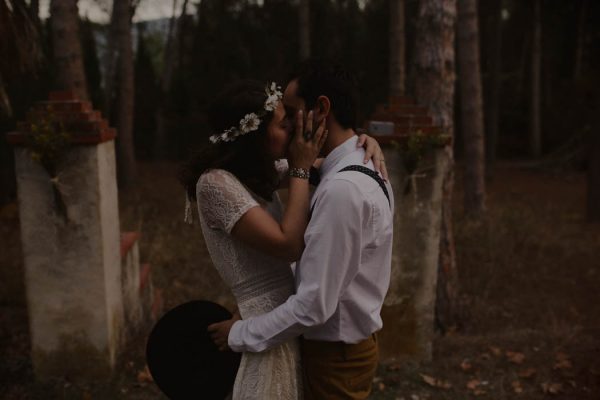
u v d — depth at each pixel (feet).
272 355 5.75
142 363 11.55
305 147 5.57
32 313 10.71
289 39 48.70
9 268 18.03
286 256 5.47
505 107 56.29
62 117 10.00
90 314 10.71
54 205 10.32
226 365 6.21
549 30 55.06
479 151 25.41
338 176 5.41
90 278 10.59
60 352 10.82
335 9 48.65
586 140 47.39
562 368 11.74
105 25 47.06
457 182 41.01
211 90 48.65
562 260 21.61
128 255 12.59
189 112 48.57
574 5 52.75
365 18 48.78
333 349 5.82
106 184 10.72
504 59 57.88
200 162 5.90
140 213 25.26
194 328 6.26
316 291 5.19
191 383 6.26
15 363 11.59
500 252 21.08
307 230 5.33
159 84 49.39
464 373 11.66
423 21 14.38
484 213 25.40
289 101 5.81
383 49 48.34
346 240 5.20
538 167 47.65
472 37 24.73
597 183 28.45
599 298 18.51
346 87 5.79
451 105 14.51
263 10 48.62
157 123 46.47
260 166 5.90
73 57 18.08
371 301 5.79
